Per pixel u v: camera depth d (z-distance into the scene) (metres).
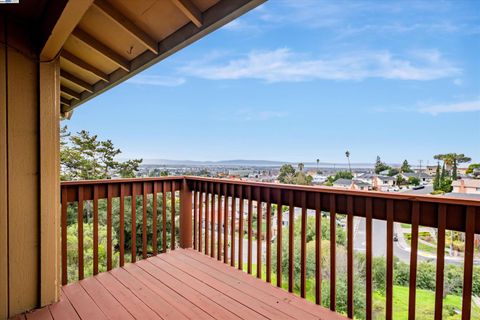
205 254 3.37
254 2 1.79
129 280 2.64
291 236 2.46
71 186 2.61
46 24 1.91
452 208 1.64
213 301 2.27
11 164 2.03
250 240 2.84
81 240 2.66
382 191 1.89
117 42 2.68
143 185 3.17
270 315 2.07
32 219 2.13
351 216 2.07
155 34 2.50
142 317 2.03
